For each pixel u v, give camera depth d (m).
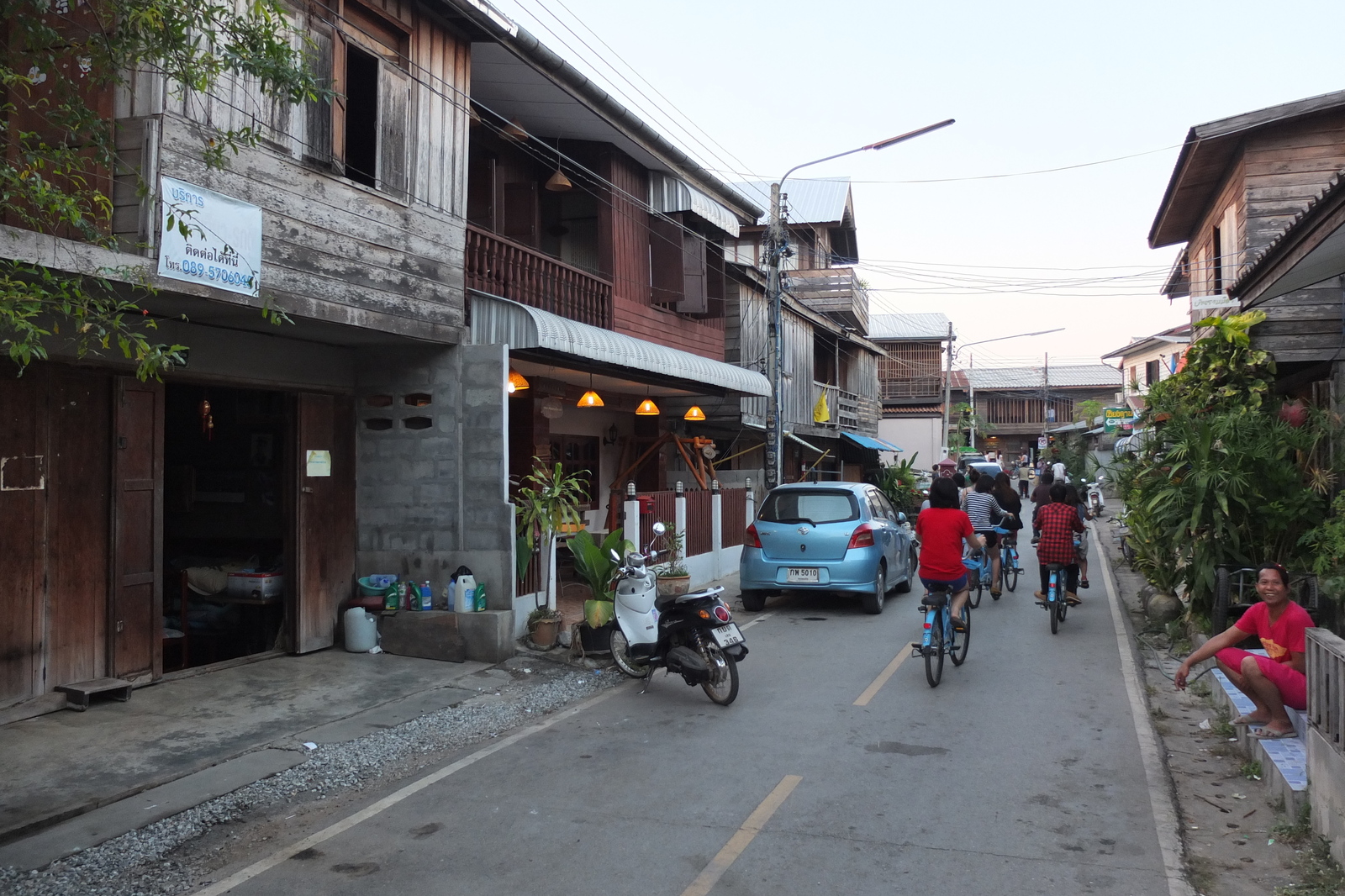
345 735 6.98
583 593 13.21
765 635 10.90
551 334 9.98
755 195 27.08
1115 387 57.66
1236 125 12.98
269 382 9.11
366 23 8.84
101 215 6.15
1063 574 10.68
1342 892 4.11
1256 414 9.98
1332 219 8.20
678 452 18.58
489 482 9.74
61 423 7.33
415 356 10.03
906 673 8.79
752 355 19.70
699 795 5.58
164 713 7.36
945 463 18.86
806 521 12.31
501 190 13.01
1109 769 5.98
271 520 10.03
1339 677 4.42
